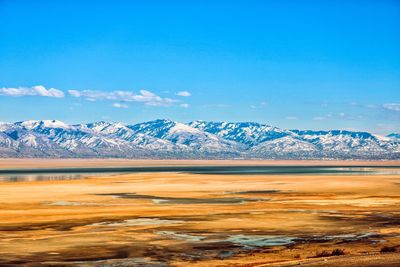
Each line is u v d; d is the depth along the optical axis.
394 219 69.62
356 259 38.44
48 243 53.06
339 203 89.50
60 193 108.12
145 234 58.06
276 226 63.56
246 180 155.88
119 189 119.75
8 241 53.97
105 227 62.69
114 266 44.09
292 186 129.38
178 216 71.81
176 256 47.88
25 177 181.88
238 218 69.81
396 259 37.12
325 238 56.00
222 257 47.38
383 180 153.12
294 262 40.53
